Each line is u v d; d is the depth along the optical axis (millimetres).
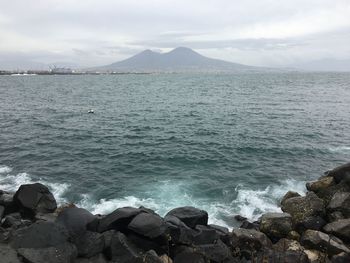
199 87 118500
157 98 76750
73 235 12609
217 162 26656
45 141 32719
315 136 35531
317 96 78875
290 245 13922
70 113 51625
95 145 31438
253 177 23531
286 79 185375
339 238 14555
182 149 30109
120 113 51812
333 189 18266
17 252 10906
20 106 60062
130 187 21578
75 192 20766
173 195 20438
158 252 12453
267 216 15500
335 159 28016
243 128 39250
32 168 24906
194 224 14367
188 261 11602
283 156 28531
